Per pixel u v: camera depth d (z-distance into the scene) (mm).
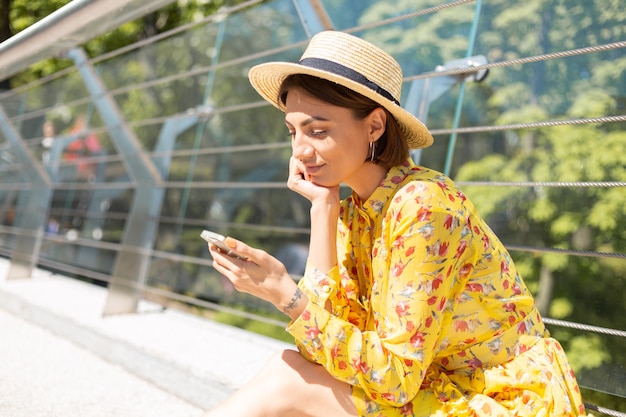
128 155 3623
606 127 2260
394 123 1435
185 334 3043
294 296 1320
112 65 4707
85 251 4898
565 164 2324
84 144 5145
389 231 1366
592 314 2250
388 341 1308
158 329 3113
